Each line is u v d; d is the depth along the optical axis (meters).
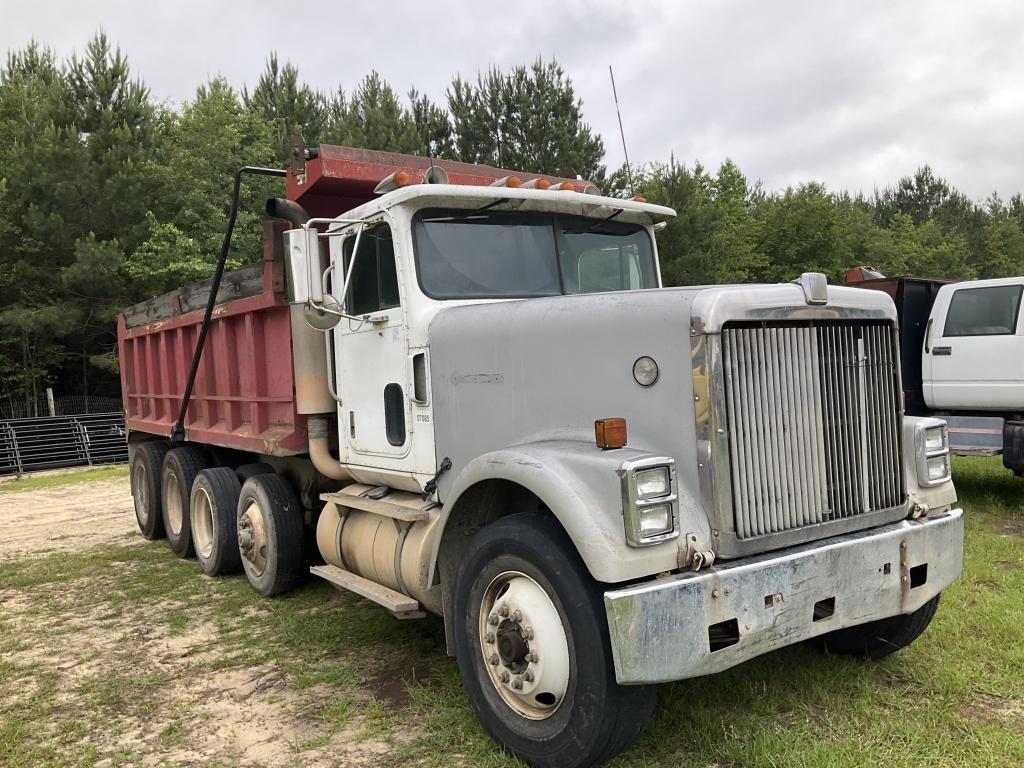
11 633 5.30
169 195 22.52
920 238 47.78
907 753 3.12
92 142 21.34
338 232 4.56
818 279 3.18
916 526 3.43
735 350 2.98
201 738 3.65
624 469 2.79
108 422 19.28
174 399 7.57
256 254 23.52
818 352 3.22
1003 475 9.09
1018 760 3.07
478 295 4.24
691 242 22.02
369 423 4.59
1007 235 53.56
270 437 5.50
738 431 2.96
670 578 2.81
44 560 7.55
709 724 3.39
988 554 5.89
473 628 3.39
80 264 20.22
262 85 29.39
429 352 4.06
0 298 21.80
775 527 3.04
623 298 3.27
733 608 2.85
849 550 3.16
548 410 3.48
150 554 7.57
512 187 4.36
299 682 4.20
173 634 5.12
